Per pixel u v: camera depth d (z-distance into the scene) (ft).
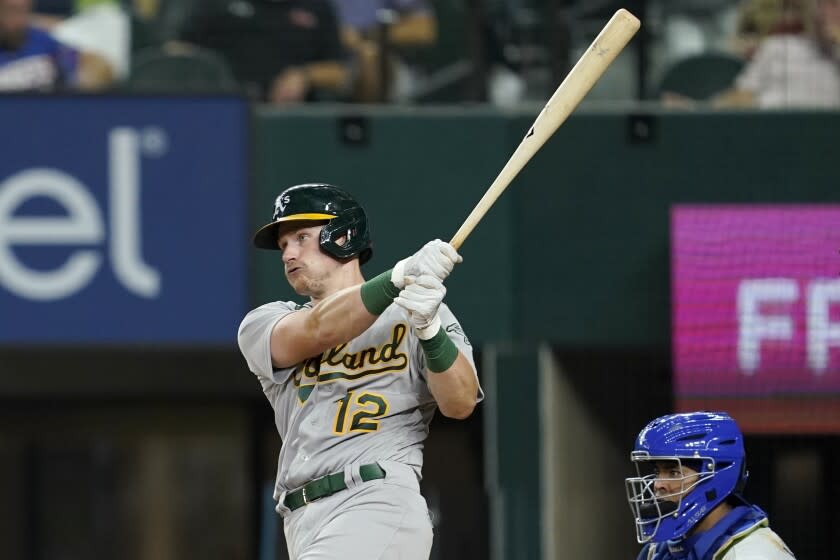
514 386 88.12
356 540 43.88
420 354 45.73
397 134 88.38
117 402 111.55
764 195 87.25
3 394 105.81
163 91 87.30
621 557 92.48
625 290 87.71
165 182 87.30
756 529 45.34
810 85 91.56
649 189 87.76
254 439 111.75
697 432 46.03
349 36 93.61
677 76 92.58
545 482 87.76
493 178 88.22
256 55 93.50
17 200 86.99
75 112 87.15
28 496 122.11
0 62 93.30
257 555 110.52
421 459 46.19
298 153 88.48
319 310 44.68
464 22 92.84
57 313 86.69
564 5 92.43
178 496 118.83
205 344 86.99
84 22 94.79
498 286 88.12
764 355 84.64
